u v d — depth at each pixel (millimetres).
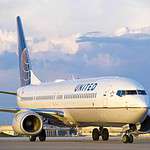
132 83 87438
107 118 89812
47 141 100312
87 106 93938
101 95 90188
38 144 83500
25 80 126438
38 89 114750
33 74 123625
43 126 102062
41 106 111375
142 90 86438
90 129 168875
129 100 84625
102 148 68438
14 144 84000
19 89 124562
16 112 105812
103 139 100500
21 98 121250
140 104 83312
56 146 75312
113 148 68125
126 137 86312
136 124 86750
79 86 98750
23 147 73250
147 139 116062
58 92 105125
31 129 96750
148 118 88000
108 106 88312
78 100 96938
